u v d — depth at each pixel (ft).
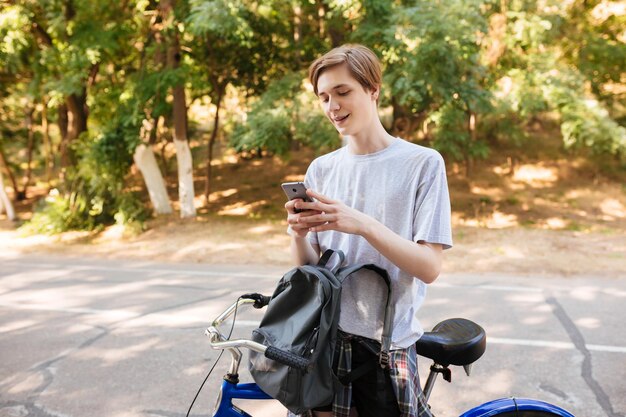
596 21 43.88
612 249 25.39
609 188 41.22
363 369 5.29
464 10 26.45
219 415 5.96
